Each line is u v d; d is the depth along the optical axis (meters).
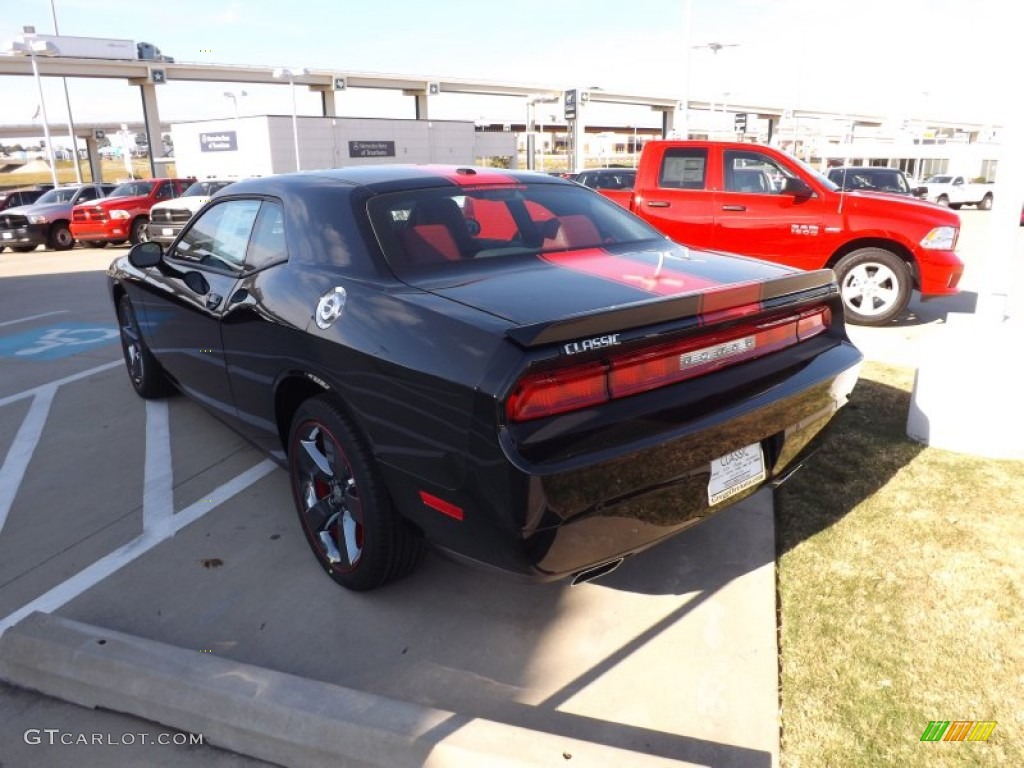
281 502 3.77
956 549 3.13
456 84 74.81
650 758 1.96
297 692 2.28
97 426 4.88
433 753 2.04
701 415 2.39
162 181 18.95
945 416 4.10
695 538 3.28
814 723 2.25
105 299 10.01
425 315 2.42
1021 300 8.51
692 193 7.80
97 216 17.81
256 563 3.22
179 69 57.44
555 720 2.30
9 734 2.33
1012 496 3.57
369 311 2.59
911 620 2.70
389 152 54.94
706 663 2.52
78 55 51.22
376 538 2.72
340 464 2.83
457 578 3.07
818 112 95.44
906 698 2.34
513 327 2.20
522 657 2.59
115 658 2.46
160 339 4.50
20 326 8.23
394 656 2.61
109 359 6.61
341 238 2.95
